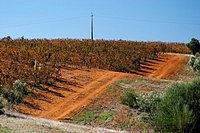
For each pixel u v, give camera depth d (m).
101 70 61.75
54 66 61.22
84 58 64.94
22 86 44.25
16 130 22.78
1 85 43.69
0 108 33.38
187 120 29.84
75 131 27.25
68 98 48.16
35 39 84.00
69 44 77.38
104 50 74.69
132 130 37.69
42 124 27.55
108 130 33.50
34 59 61.06
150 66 74.25
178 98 31.19
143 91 50.28
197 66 65.12
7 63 56.38
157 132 33.50
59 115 42.41
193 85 31.97
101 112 42.78
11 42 75.12
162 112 31.31
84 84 54.12
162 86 53.22
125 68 67.56
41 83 51.91
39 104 45.09
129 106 42.78
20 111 41.59
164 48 91.25
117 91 50.19
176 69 72.81
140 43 91.25
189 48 92.19
